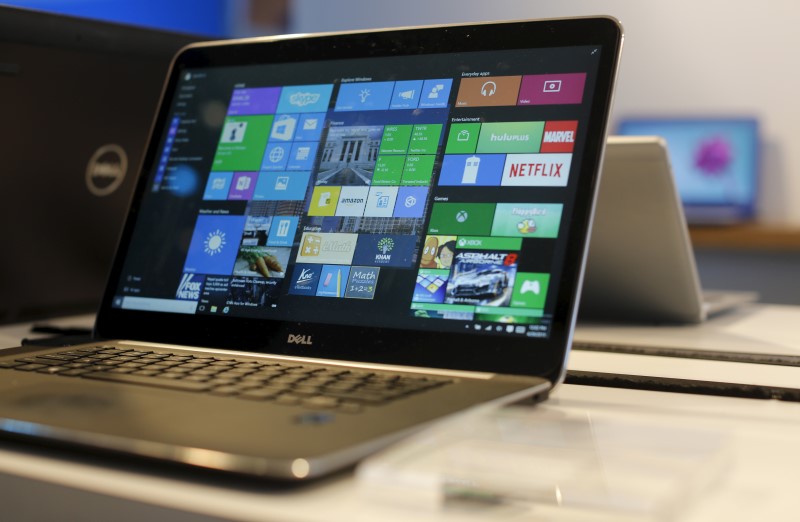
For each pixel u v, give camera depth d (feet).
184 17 13.23
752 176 11.14
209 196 3.47
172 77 3.73
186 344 3.23
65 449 2.09
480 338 2.81
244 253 3.31
